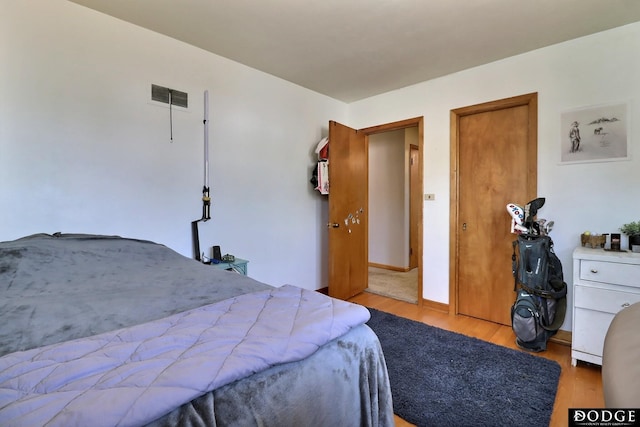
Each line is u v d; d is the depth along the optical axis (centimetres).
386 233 528
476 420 165
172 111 255
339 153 357
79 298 136
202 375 78
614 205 237
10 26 188
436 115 330
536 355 235
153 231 247
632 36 228
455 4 205
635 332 67
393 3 204
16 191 192
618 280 204
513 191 288
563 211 258
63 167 207
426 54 276
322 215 383
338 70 310
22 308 123
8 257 161
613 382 54
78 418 62
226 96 287
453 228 320
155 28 238
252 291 151
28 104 194
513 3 204
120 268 183
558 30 237
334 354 110
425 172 340
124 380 75
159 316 120
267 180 323
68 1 206
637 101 228
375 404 121
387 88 358
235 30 239
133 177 236
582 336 216
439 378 203
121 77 229
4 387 72
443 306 330
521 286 246
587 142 246
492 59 286
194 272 183
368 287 416
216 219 283
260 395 86
